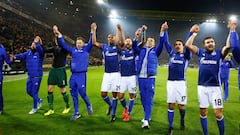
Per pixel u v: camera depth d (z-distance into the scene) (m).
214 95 4.88
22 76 19.20
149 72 6.12
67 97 7.51
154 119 6.92
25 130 5.77
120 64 6.61
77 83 6.68
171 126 5.59
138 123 6.45
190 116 7.28
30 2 42.69
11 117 6.95
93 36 6.77
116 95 6.68
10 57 7.50
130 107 6.73
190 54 5.69
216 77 4.90
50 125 6.19
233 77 22.72
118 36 6.59
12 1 36.88
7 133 5.53
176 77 5.71
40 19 42.91
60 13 49.78
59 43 6.88
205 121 5.11
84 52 6.78
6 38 27.31
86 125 6.22
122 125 6.25
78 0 52.03
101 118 6.93
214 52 4.93
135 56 6.57
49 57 30.08
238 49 4.57
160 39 5.99
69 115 7.24
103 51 6.77
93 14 54.25
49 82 7.30
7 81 15.46
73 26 52.00
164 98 10.33
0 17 30.09
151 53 6.21
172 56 5.79
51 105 7.38
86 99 6.79
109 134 5.52
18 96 10.18
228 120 6.90
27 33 32.28
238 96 11.36
